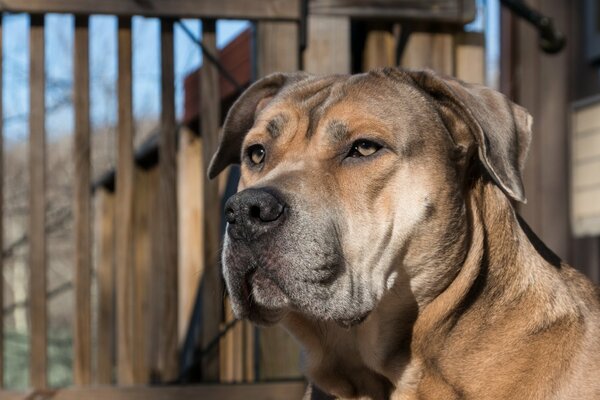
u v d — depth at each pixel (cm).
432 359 399
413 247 390
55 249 1694
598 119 798
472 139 408
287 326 415
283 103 419
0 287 577
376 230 383
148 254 947
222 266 380
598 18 827
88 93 584
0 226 580
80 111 582
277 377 570
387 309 398
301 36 583
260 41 580
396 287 394
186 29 592
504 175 388
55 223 1383
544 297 398
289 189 370
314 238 365
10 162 1578
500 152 390
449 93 400
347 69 588
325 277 367
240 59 720
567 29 854
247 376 634
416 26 608
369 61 612
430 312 397
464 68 619
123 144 594
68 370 1352
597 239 812
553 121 860
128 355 680
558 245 851
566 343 387
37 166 575
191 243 830
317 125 398
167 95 590
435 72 419
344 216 380
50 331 1554
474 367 394
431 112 403
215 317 590
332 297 370
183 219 847
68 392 566
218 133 593
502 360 391
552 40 671
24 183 1483
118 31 588
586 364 382
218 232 591
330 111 397
